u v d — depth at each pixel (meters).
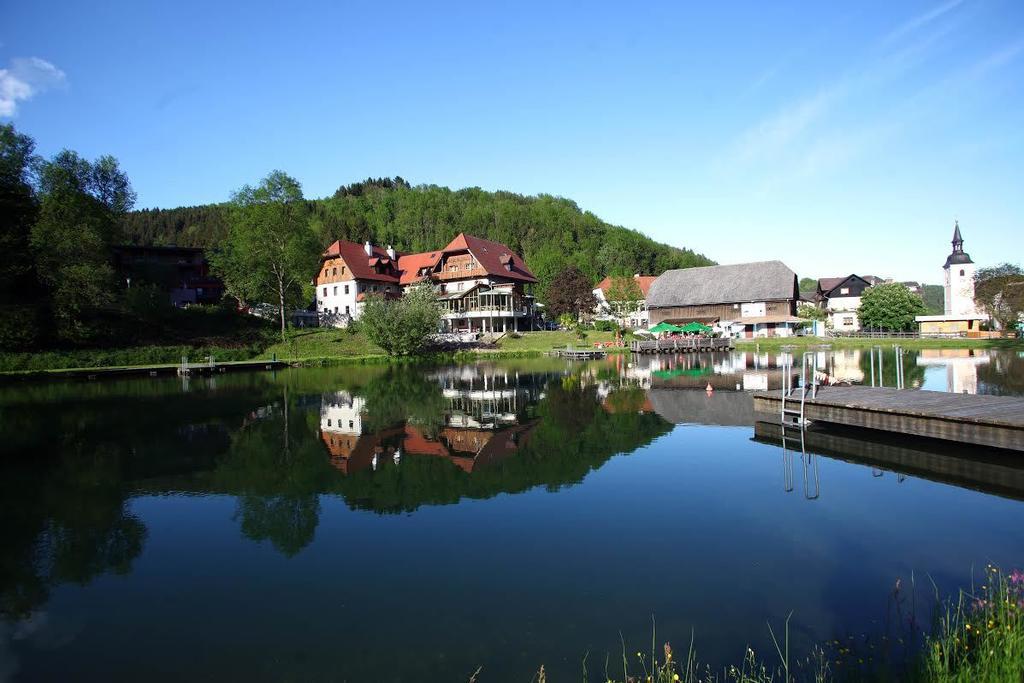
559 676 6.22
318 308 78.00
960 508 11.30
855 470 14.19
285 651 6.91
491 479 13.87
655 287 83.00
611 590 8.16
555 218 133.62
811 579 8.37
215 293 83.81
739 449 16.61
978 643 5.84
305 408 25.62
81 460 16.30
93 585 8.77
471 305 72.12
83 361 45.66
